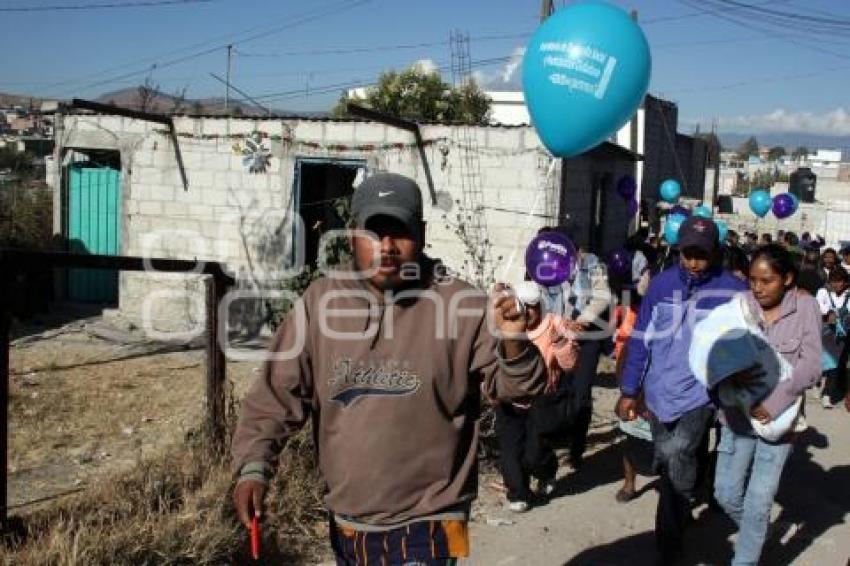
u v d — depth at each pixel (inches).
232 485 176.6
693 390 173.0
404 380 99.8
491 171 471.2
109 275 581.9
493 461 244.1
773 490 167.9
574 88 202.2
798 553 197.9
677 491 177.0
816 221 1267.2
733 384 166.6
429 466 101.2
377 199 97.7
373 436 100.1
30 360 429.7
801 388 162.6
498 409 211.6
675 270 181.3
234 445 103.7
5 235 625.0
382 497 100.7
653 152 911.0
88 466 250.2
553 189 462.6
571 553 191.3
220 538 163.2
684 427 173.9
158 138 536.7
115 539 152.6
